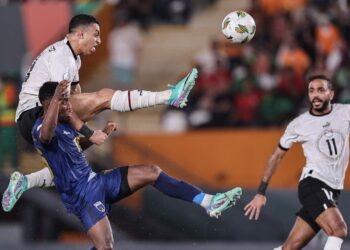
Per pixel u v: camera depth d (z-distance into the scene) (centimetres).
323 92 3378
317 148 3381
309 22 6209
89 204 3098
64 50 3194
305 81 5947
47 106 3053
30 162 5647
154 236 5528
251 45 6141
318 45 6112
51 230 5606
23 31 6006
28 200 5528
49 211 5512
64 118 3059
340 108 3416
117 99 3142
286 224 5431
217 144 5753
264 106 5919
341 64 6056
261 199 3447
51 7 6091
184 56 6819
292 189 5444
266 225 5447
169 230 5525
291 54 6022
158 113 6362
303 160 5575
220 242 5462
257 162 5706
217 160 5750
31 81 3188
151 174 3136
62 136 3080
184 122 6022
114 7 6856
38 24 6038
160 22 6969
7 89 5909
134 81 6538
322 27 6188
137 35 6475
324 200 3328
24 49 5972
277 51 6084
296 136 3409
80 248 5153
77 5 6506
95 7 6750
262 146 5712
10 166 5625
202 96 6022
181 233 5516
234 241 5475
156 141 5781
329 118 3394
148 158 5741
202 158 5762
